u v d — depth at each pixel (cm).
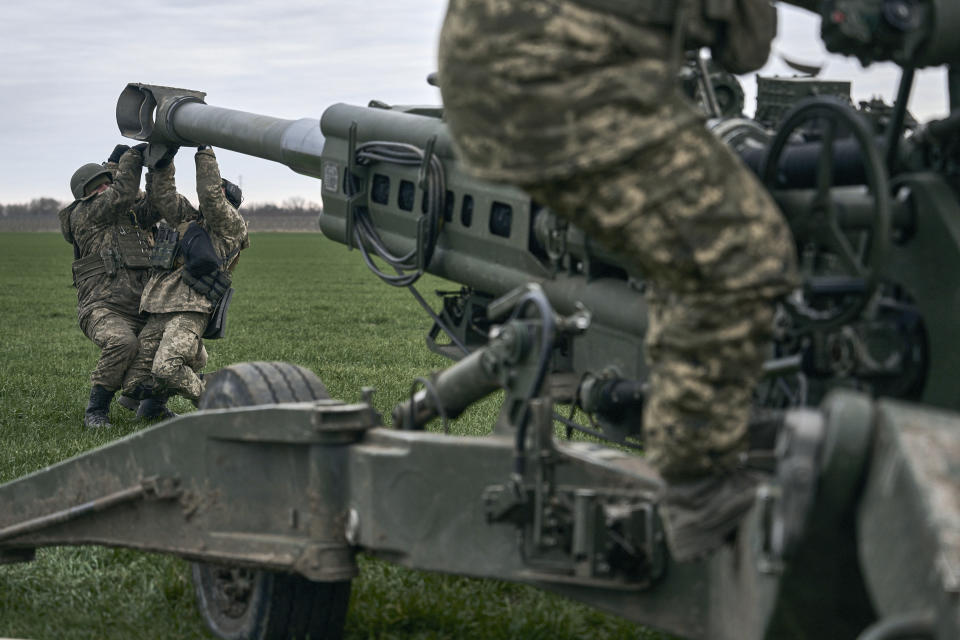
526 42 235
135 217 932
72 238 934
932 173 285
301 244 8956
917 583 184
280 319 2100
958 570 172
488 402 945
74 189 930
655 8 239
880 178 252
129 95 703
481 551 327
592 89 234
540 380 310
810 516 211
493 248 444
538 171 238
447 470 332
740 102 434
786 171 297
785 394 325
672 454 248
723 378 242
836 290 262
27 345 1609
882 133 346
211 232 901
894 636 180
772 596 231
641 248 239
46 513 448
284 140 570
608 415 402
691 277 237
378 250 500
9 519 462
